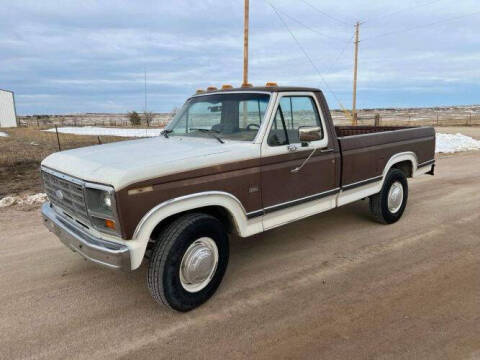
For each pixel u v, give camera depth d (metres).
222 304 3.55
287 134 4.07
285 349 2.88
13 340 3.04
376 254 4.65
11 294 3.78
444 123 41.19
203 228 3.34
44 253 4.78
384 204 5.50
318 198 4.43
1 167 11.30
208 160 3.35
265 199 3.86
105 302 3.63
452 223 5.75
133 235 2.93
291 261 4.49
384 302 3.52
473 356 2.76
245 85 4.81
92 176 3.00
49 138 22.23
